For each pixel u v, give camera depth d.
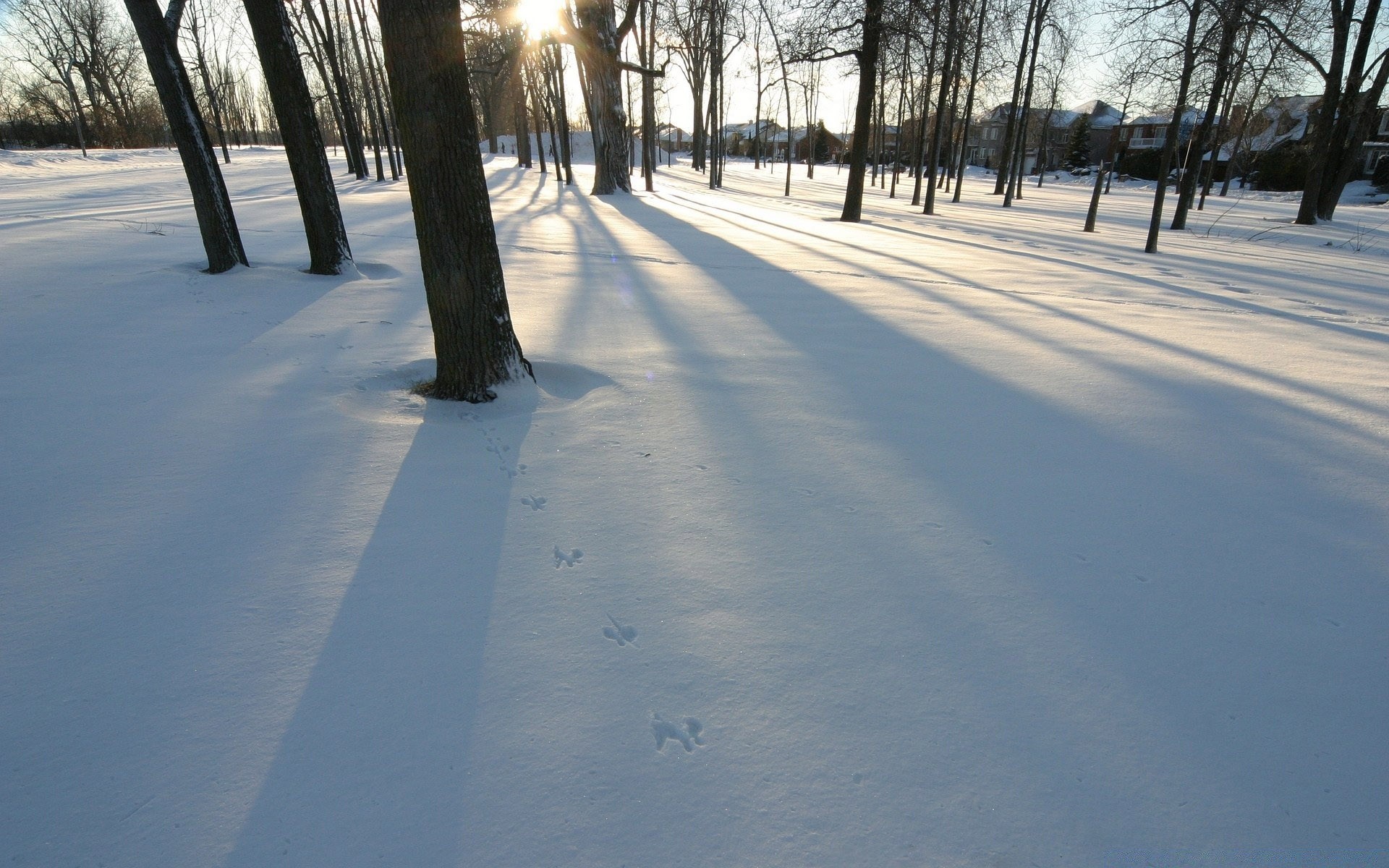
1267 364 5.36
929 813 1.57
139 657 1.99
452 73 3.52
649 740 1.74
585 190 23.28
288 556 2.48
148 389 4.02
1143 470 3.44
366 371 4.46
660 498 3.00
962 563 2.59
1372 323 7.10
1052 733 1.81
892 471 3.33
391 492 2.97
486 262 3.89
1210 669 2.08
